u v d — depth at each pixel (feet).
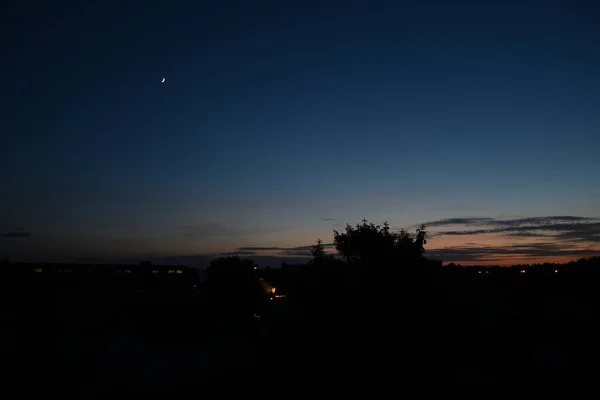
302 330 56.80
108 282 137.90
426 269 53.83
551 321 83.05
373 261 53.93
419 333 49.26
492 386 50.47
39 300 92.99
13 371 58.85
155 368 67.87
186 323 111.96
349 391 48.73
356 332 50.21
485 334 58.49
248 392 53.52
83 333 79.10
